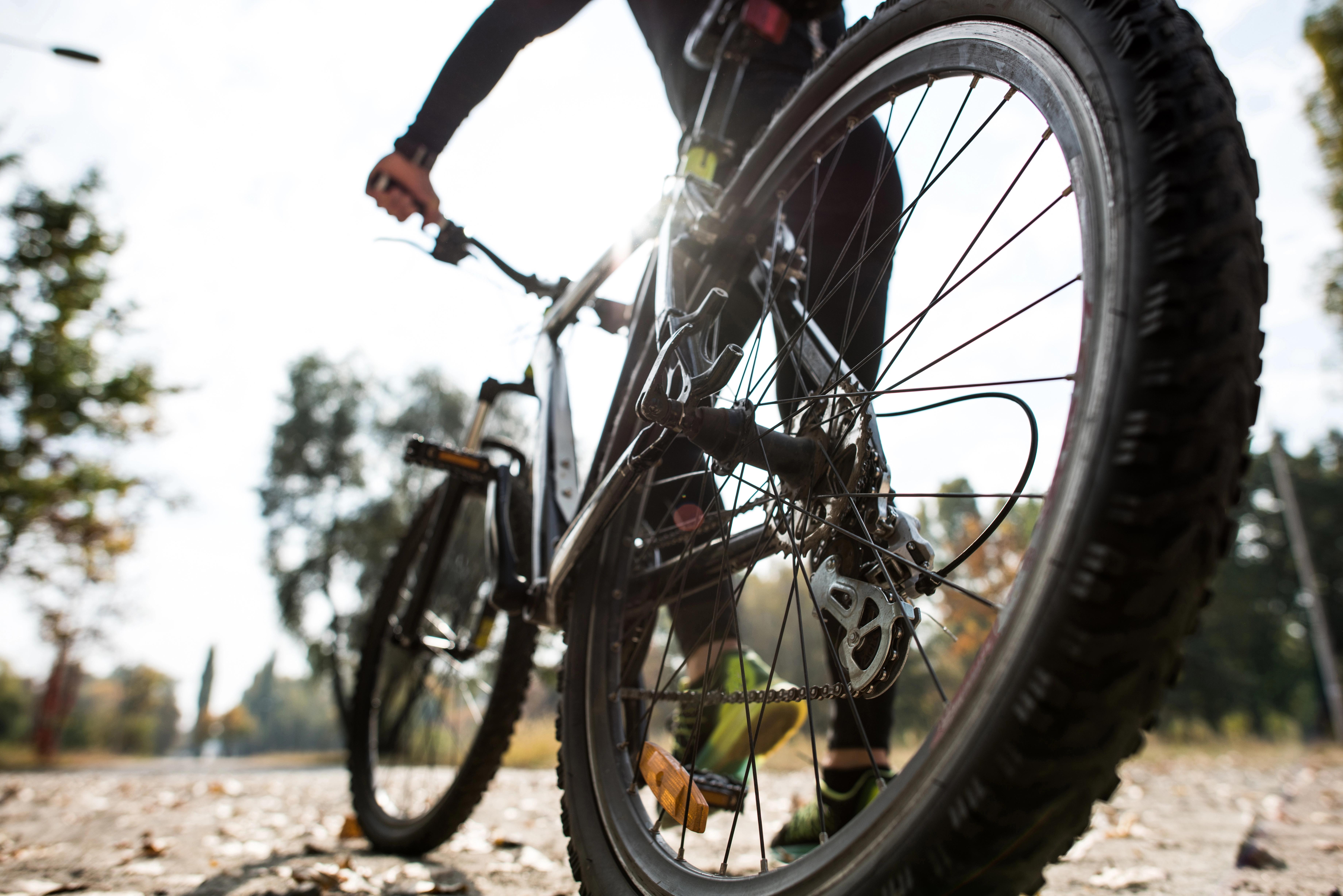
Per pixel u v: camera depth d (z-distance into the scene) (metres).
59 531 17.00
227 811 3.11
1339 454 46.72
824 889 0.66
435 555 2.16
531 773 4.53
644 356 1.31
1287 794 3.54
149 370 16.77
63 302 15.92
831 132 1.11
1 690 50.44
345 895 1.52
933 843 0.57
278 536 25.55
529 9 1.40
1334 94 16.06
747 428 0.97
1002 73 0.79
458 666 2.17
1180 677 0.55
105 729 52.06
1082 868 1.74
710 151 1.47
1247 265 0.54
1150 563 0.50
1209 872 1.65
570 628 1.32
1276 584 45.16
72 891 1.56
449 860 1.93
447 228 1.68
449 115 1.45
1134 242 0.56
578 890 1.50
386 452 26.78
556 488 1.56
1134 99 0.60
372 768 2.26
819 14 1.47
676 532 1.26
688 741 1.33
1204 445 0.51
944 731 0.59
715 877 0.88
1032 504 4.63
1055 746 0.52
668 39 1.68
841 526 0.89
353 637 23.97
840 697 0.84
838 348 1.28
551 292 1.82
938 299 0.87
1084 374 0.57
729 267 1.30
